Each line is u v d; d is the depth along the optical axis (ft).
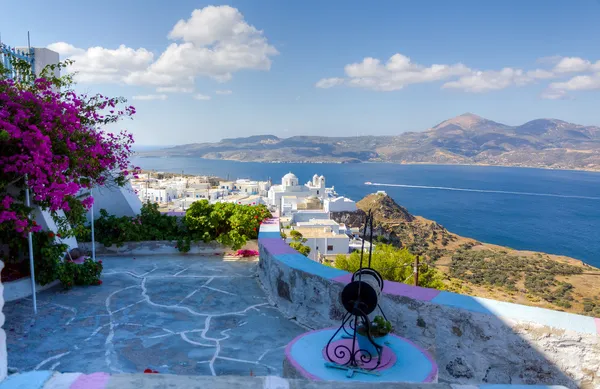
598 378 11.63
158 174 617.21
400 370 10.35
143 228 31.89
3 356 7.71
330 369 10.38
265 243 24.88
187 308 21.07
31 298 22.03
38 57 26.99
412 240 262.88
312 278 18.85
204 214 32.27
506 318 12.85
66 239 27.22
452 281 143.95
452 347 13.93
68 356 15.78
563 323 12.23
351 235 241.55
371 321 12.10
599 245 355.97
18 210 18.80
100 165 21.79
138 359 15.66
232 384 6.63
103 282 24.99
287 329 18.66
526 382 12.64
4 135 14.65
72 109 18.17
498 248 238.48
